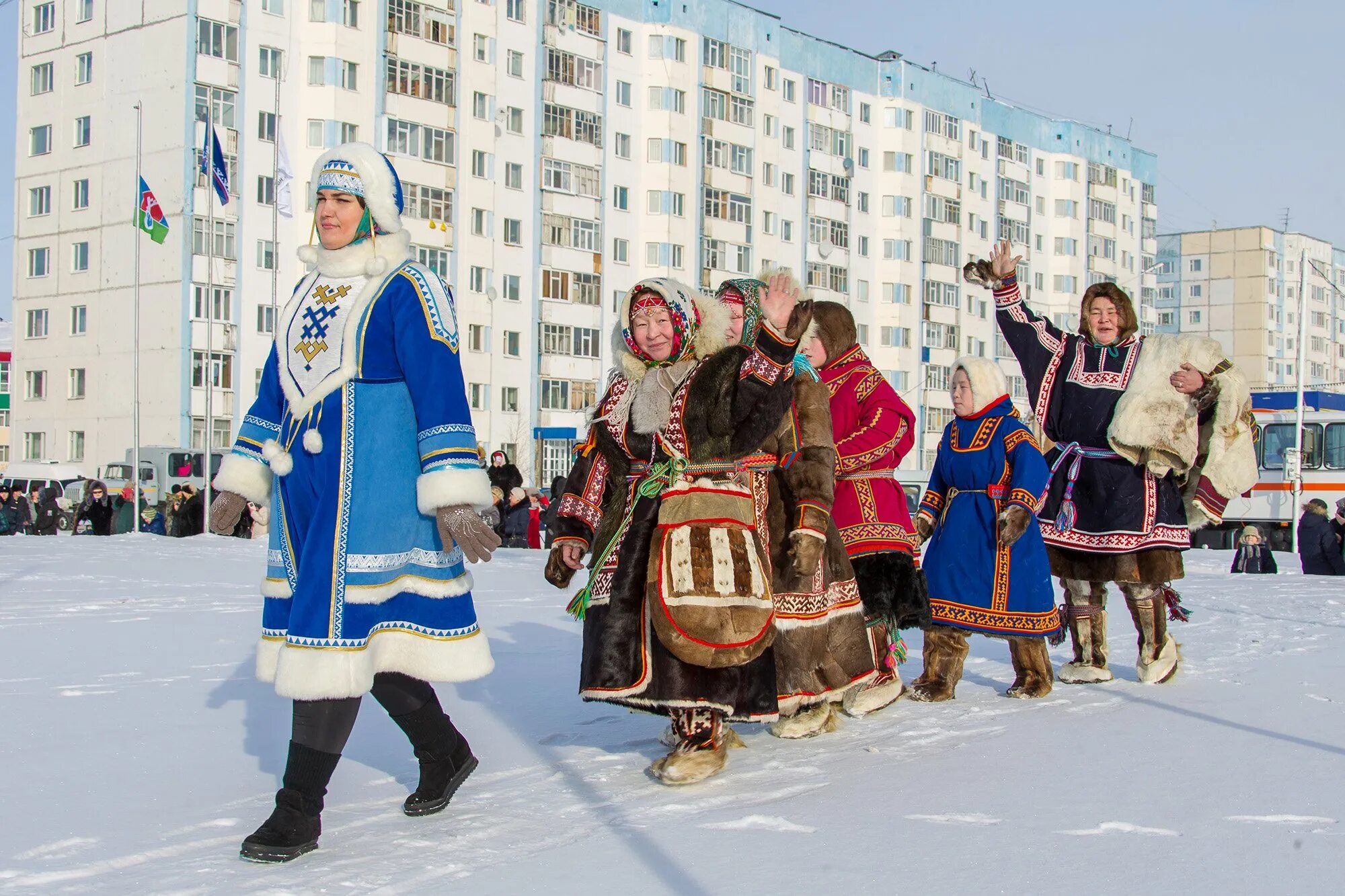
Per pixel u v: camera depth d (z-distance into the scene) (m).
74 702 5.97
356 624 3.75
